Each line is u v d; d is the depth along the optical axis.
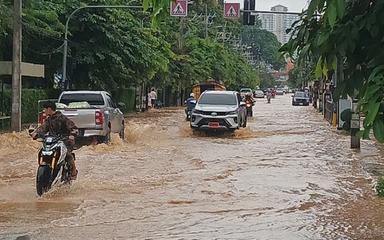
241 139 25.12
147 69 40.06
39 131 12.20
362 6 4.85
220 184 13.24
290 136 27.02
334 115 34.19
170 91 70.62
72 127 12.30
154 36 45.50
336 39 4.75
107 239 8.40
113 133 21.45
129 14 39.00
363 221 9.73
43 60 34.97
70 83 36.09
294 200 11.53
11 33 28.75
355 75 4.88
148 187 12.74
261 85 166.50
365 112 4.17
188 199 11.48
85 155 17.89
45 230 8.89
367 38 4.85
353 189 12.79
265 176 14.54
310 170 15.73
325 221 9.73
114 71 36.75
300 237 8.66
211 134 27.08
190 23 77.12
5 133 22.19
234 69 95.12
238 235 8.73
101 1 34.91
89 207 10.61
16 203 10.90
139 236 8.59
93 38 35.78
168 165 16.25
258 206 10.91
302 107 71.50
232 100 27.42
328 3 3.84
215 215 10.10
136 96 53.62
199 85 45.72
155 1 4.42
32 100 30.36
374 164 16.98
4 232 8.74
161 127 30.84
